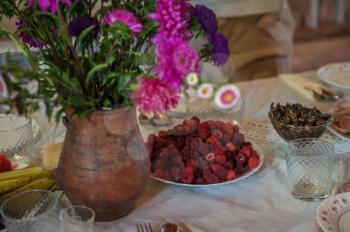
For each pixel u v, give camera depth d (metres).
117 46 0.71
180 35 0.67
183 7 0.69
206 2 2.02
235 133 0.92
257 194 0.86
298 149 0.89
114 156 0.73
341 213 0.76
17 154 0.95
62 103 0.68
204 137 0.91
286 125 0.97
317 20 4.20
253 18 2.18
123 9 0.74
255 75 2.22
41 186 0.81
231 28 2.16
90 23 0.71
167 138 0.92
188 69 0.65
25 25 0.75
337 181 0.89
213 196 0.86
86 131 0.72
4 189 0.78
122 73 0.70
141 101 0.64
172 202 0.84
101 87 0.71
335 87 1.31
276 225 0.77
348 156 0.96
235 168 0.90
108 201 0.75
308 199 0.83
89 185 0.74
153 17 0.66
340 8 4.20
